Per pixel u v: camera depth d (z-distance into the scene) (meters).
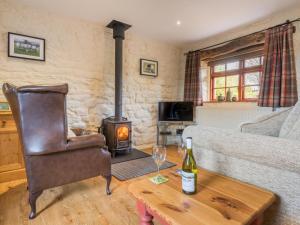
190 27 3.55
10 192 2.11
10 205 1.86
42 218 1.66
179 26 3.52
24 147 1.64
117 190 2.18
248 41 3.46
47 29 3.04
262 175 1.25
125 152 3.65
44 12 2.99
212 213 0.89
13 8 2.76
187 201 1.00
